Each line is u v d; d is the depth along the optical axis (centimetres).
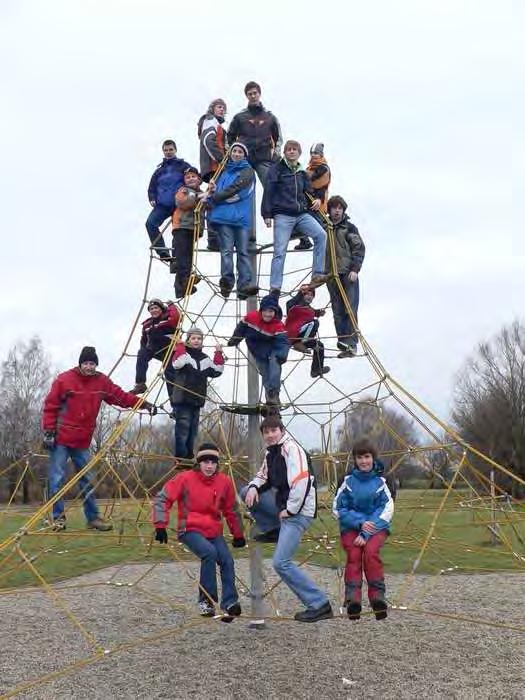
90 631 959
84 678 755
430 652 841
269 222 940
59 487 914
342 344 1000
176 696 696
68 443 916
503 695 688
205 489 739
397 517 2161
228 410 872
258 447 902
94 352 920
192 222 929
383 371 850
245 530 908
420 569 1445
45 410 912
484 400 3972
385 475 702
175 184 1016
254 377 917
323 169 993
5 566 1405
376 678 745
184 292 948
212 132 945
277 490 668
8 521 1950
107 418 2181
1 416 4353
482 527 1917
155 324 1015
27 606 1123
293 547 649
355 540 664
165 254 1037
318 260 917
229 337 908
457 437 822
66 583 1323
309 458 669
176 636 925
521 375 3869
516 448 3791
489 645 871
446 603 1119
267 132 994
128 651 855
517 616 1024
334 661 807
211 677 753
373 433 998
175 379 889
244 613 1039
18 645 888
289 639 903
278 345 862
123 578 1381
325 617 644
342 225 1001
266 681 739
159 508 721
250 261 958
